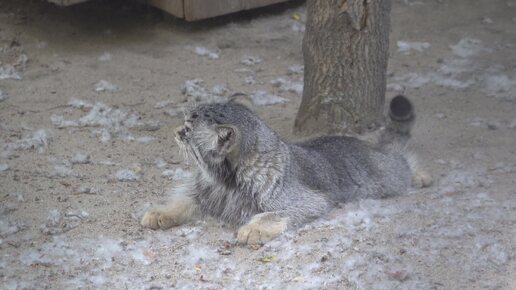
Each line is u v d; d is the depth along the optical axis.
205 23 14.69
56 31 13.91
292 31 14.60
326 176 8.41
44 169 9.47
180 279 7.08
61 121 10.85
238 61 13.34
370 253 7.38
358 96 10.22
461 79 12.59
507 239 7.60
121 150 10.09
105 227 8.07
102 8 14.95
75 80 12.33
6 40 13.35
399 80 12.58
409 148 9.62
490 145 10.19
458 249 7.44
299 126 10.55
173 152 10.08
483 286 6.84
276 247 7.54
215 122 7.76
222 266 7.28
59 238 7.84
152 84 12.32
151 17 14.80
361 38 10.04
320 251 7.44
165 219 8.01
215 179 7.95
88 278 7.10
